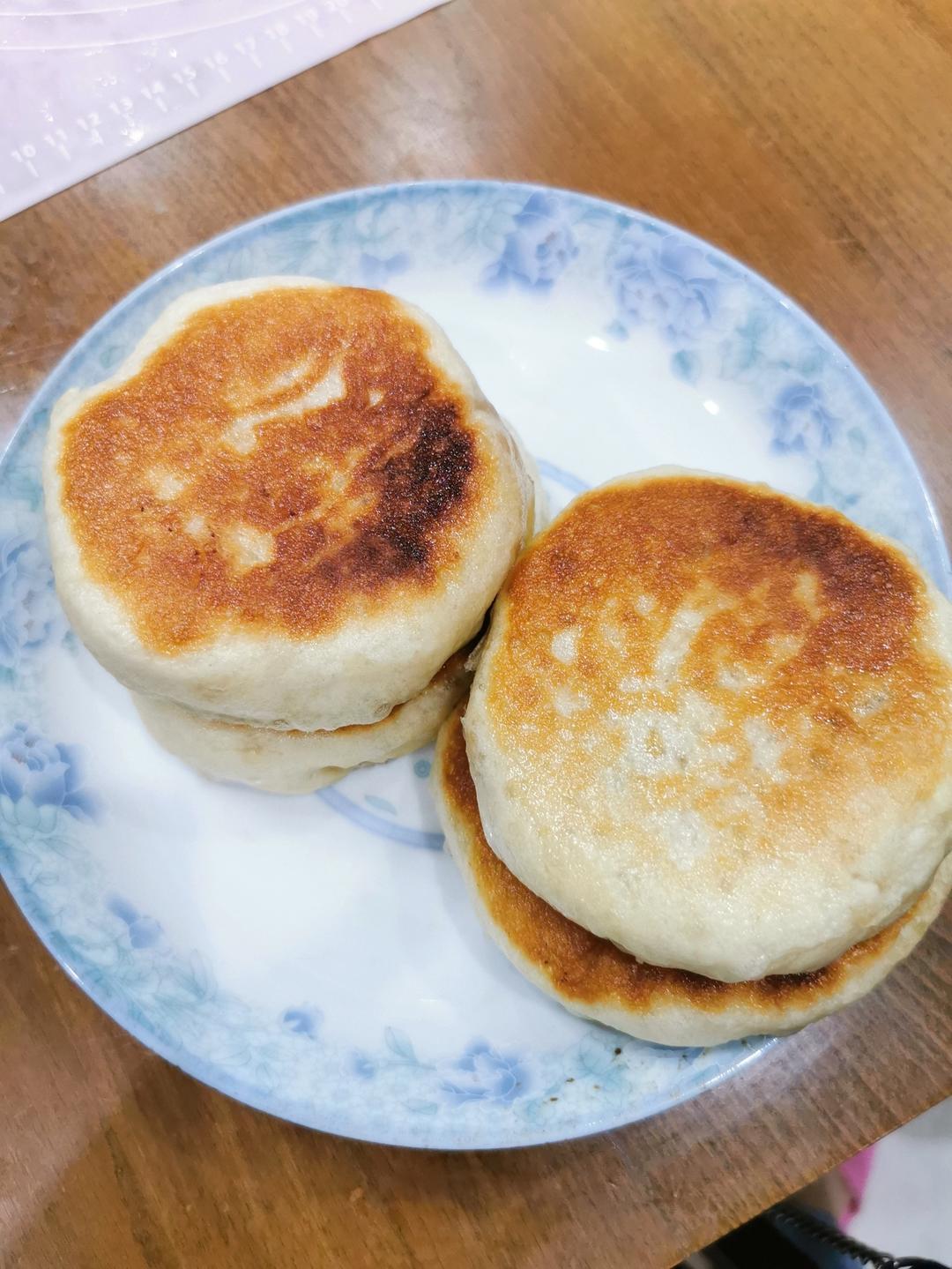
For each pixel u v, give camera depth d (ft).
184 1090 0.66
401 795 0.70
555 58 0.92
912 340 0.83
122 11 0.90
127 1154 0.64
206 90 0.89
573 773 0.57
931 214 0.87
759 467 0.76
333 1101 0.61
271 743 0.65
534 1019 0.65
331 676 0.58
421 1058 0.64
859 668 0.58
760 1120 0.65
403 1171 0.65
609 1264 0.63
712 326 0.78
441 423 0.63
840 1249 0.74
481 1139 0.60
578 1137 0.60
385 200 0.79
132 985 0.64
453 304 0.81
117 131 0.88
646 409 0.78
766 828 0.55
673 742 0.57
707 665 0.59
